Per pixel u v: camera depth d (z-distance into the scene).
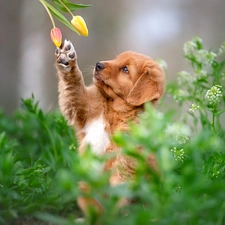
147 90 6.28
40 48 16.86
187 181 4.19
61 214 6.11
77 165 4.00
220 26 20.59
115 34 18.88
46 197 5.77
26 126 8.73
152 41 20.03
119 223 4.02
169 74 19.95
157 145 4.14
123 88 6.27
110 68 6.30
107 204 4.06
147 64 6.39
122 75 6.34
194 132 8.70
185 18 20.67
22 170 5.92
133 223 3.92
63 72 6.04
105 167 5.90
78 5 6.21
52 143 7.42
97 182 3.95
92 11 18.50
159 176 4.38
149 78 6.35
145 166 4.26
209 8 20.70
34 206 5.55
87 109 6.18
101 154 6.04
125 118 6.21
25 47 16.39
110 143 6.07
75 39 17.98
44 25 16.98
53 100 16.61
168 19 20.39
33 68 16.64
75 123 6.26
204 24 20.67
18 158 6.46
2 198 5.44
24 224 5.58
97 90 6.34
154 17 20.14
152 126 4.18
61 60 5.98
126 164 5.77
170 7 20.61
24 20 16.36
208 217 4.51
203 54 7.88
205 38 20.47
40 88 16.77
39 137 8.19
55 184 6.23
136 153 4.23
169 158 4.64
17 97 15.91
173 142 4.45
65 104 6.18
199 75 7.81
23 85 16.22
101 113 6.23
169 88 8.72
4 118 9.52
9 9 15.92
